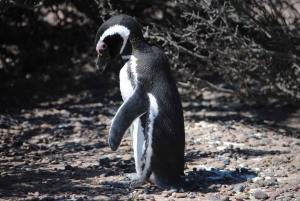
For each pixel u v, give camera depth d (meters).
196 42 24.78
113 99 30.66
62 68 35.22
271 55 25.14
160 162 16.83
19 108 28.80
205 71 31.64
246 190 17.50
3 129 25.08
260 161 20.38
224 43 26.11
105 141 23.45
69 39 34.31
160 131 16.58
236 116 27.48
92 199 16.62
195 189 17.44
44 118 27.05
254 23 25.14
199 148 22.34
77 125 25.86
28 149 22.25
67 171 19.31
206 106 29.30
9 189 17.45
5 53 33.53
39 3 20.38
